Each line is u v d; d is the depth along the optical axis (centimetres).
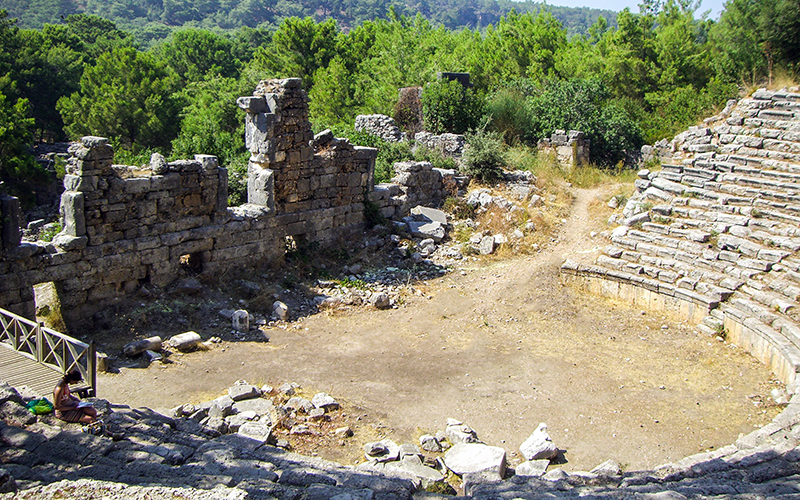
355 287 1597
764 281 1421
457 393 1102
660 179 1964
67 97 5034
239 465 690
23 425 711
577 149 2944
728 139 2073
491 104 3023
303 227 1716
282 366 1168
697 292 1473
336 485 659
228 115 4356
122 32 9031
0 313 971
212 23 16762
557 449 928
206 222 1485
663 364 1260
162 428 819
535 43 5131
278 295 1498
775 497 605
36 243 1210
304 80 5162
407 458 843
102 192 1272
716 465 812
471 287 1641
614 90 4541
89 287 1276
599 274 1627
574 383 1162
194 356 1181
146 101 4459
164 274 1402
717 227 1644
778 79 2538
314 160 1720
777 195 1681
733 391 1148
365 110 3994
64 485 520
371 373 1165
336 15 19200
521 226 1998
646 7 4944
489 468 817
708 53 4456
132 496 508
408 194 2083
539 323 1445
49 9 14125
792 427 930
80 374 834
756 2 3259
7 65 5116
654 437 980
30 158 3703
